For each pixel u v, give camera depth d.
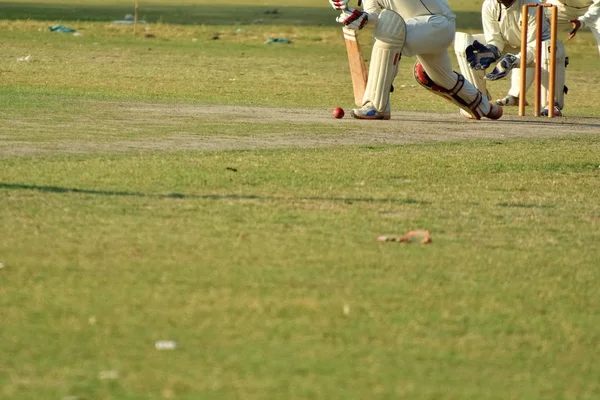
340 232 34.56
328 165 49.16
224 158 49.81
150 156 49.56
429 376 21.70
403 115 77.81
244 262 30.08
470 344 23.80
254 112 74.31
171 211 36.84
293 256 30.98
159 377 21.11
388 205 39.81
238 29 190.00
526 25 79.62
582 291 28.56
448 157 53.78
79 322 24.36
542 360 22.98
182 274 28.59
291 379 21.20
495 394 20.89
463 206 40.31
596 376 22.14
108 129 60.00
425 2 72.00
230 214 36.75
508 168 51.00
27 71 101.25
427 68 74.69
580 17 84.56
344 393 20.56
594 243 34.53
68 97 79.00
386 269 29.94
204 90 92.12
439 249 32.69
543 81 83.38
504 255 32.28
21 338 23.19
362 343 23.55
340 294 27.22
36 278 27.78
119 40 154.25
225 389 20.56
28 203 37.12
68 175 43.22
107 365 21.70
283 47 155.62
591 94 106.44
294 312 25.56
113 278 28.00
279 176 45.34
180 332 23.88
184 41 158.12
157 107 74.62
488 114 76.62
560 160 54.38
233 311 25.47
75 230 33.28
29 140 53.75
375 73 72.38
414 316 25.64
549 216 39.00
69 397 19.94
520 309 26.66
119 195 39.38
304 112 76.19
